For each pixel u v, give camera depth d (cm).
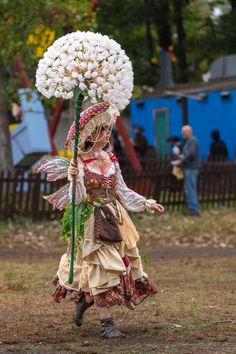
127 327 833
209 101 2983
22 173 1928
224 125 2923
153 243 1706
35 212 1927
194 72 3753
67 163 809
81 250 786
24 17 1870
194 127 3059
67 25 1888
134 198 802
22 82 2084
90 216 777
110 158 805
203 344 752
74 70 765
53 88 775
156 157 3014
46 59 773
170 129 3152
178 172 2169
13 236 1733
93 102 779
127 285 780
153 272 1272
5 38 1892
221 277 1216
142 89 3412
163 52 3272
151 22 3256
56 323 856
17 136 2369
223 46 3422
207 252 1573
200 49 3475
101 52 763
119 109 795
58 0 1848
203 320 869
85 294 795
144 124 3331
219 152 2728
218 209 2294
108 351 723
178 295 1037
